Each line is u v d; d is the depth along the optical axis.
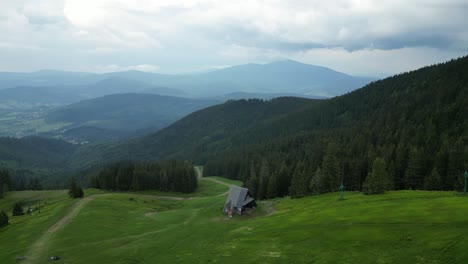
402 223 51.78
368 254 44.03
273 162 159.62
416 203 62.12
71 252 61.84
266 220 71.19
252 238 58.69
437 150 113.00
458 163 89.69
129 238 69.25
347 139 171.62
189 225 76.75
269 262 47.03
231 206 88.19
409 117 175.12
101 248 63.25
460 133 130.75
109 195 128.88
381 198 71.31
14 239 74.06
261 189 122.25
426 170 97.62
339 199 78.38
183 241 63.97
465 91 177.50
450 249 40.91
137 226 80.88
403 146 111.94
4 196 166.38
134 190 161.50
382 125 176.38
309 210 72.38
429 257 40.22
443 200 61.94
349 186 109.88
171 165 178.38
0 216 90.25
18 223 91.06
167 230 73.56
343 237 51.03
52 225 81.88
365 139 150.75
